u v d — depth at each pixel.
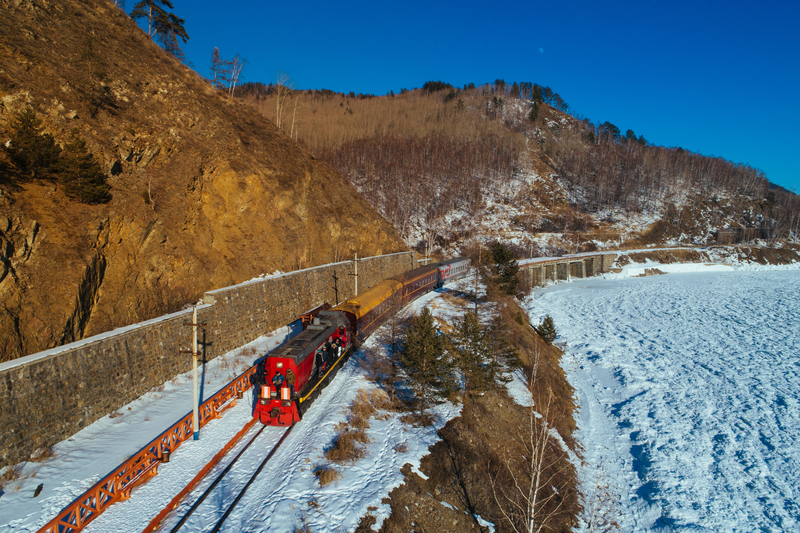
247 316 29.73
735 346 49.09
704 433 31.20
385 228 60.84
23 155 21.39
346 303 31.14
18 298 18.16
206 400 19.66
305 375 20.52
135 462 14.79
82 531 12.30
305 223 41.25
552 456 25.66
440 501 17.53
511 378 30.20
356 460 17.88
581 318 62.31
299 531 13.34
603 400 37.78
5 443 14.62
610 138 199.12
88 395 18.05
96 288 22.31
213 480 15.35
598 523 22.20
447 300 48.53
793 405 34.56
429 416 23.17
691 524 22.62
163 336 22.64
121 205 25.11
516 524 18.50
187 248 29.23
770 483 25.78
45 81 25.77
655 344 50.59
